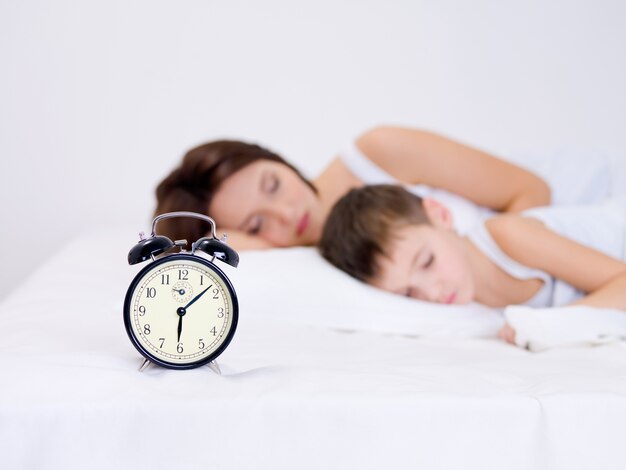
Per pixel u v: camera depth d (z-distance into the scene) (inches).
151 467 36.6
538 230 64.9
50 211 115.6
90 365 40.3
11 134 114.0
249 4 115.4
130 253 40.7
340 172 86.4
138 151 115.7
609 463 38.3
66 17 112.8
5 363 39.6
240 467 36.9
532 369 45.1
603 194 88.3
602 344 53.2
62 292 62.5
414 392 38.5
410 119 119.6
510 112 121.6
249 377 40.8
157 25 114.3
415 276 62.4
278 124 117.8
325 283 62.8
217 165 75.9
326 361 46.3
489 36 119.3
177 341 40.7
